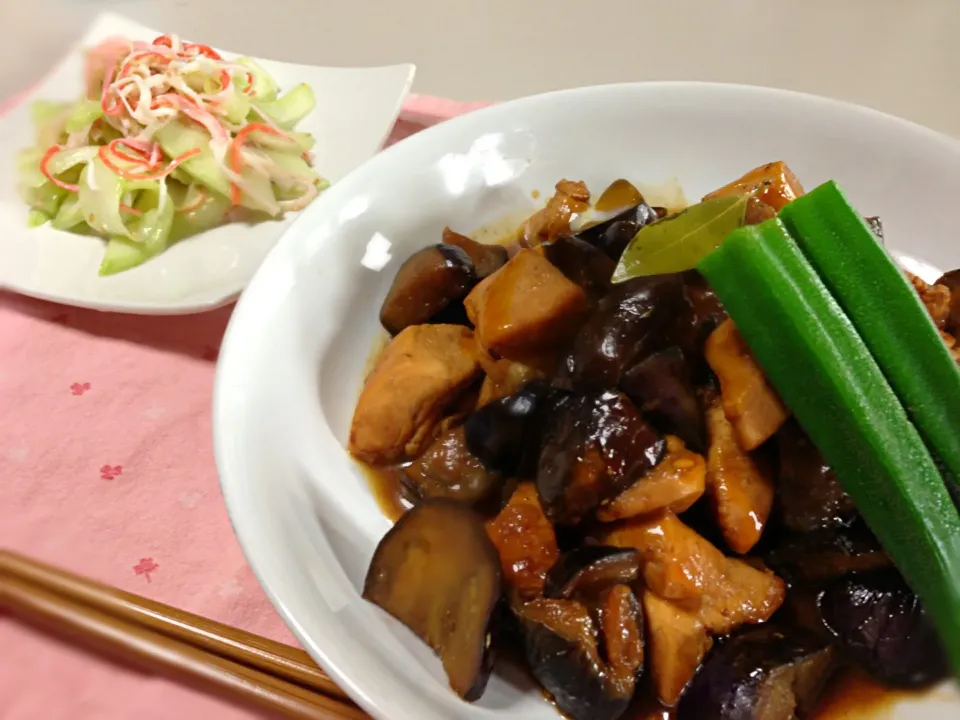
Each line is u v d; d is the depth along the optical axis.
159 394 0.24
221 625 0.18
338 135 0.32
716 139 0.24
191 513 0.21
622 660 0.16
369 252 0.22
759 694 0.16
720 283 0.17
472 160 0.24
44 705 0.18
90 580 0.19
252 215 0.30
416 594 0.17
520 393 0.19
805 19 0.37
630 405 0.17
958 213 0.22
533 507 0.18
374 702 0.14
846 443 0.17
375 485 0.20
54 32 0.40
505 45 0.37
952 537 0.17
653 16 0.38
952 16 0.36
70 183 0.30
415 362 0.20
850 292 0.17
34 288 0.26
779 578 0.18
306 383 0.20
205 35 0.40
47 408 0.24
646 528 0.17
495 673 0.17
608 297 0.18
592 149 0.25
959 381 0.17
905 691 0.17
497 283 0.20
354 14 0.40
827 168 0.24
